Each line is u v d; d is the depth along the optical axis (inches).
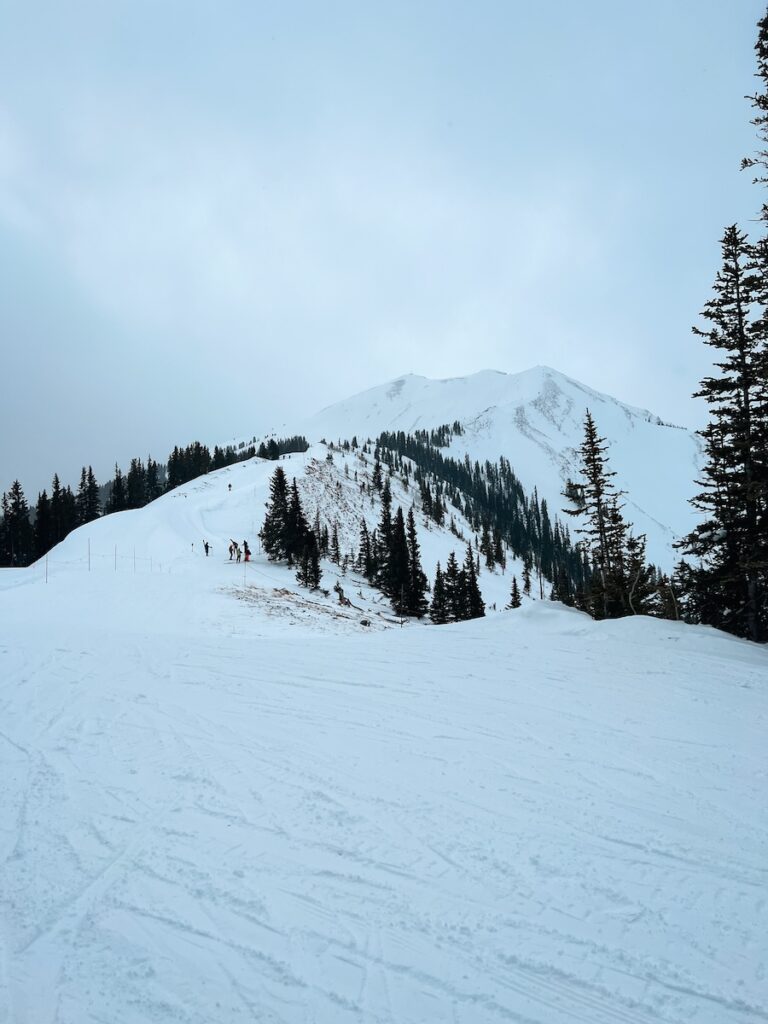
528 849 181.2
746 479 621.6
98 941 144.6
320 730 285.0
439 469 7869.1
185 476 3873.0
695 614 724.0
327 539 2468.0
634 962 135.9
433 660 425.7
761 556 623.8
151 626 834.8
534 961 136.3
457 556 3253.0
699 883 163.9
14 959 139.0
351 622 1123.9
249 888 163.6
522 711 308.7
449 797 215.6
